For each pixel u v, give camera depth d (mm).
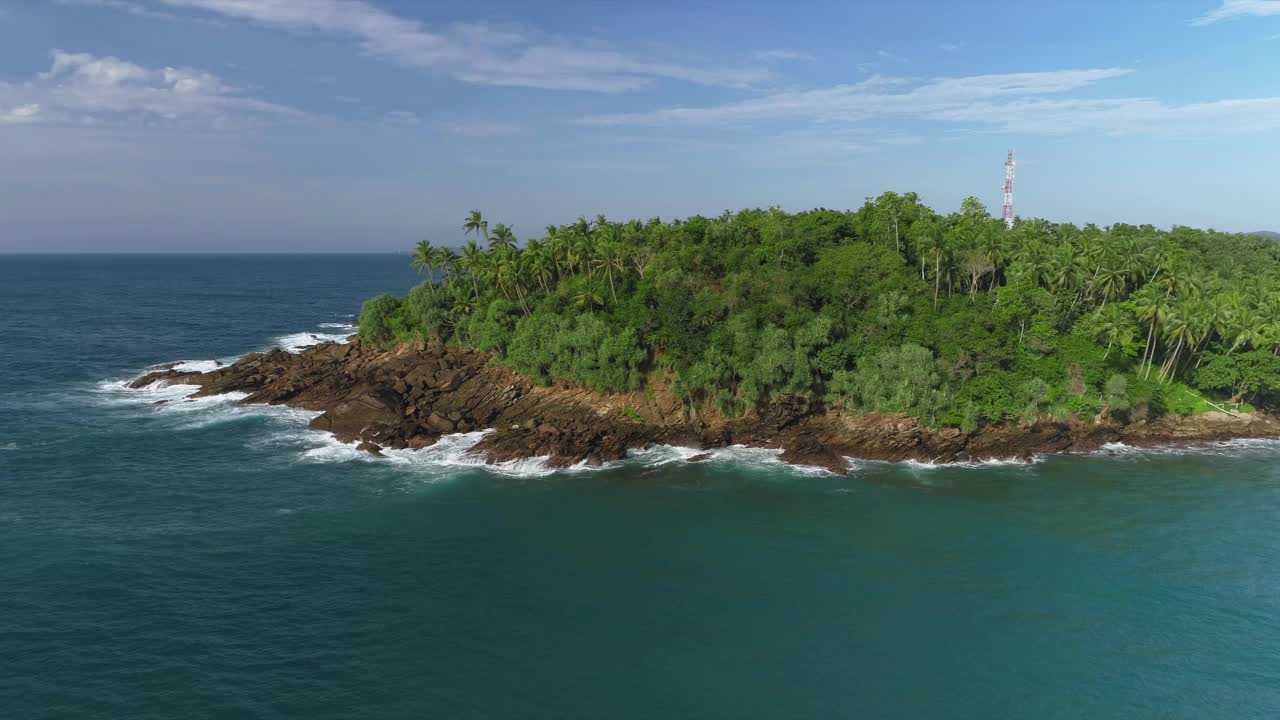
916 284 111688
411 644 54156
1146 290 105562
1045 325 105312
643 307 114188
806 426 103000
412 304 138750
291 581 62719
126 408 115625
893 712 47594
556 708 47688
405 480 87312
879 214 135125
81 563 64750
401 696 48594
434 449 97938
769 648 54156
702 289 118438
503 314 125562
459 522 75375
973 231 127062
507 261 128500
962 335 102062
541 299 129500
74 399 120250
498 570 65250
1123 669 52062
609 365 107938
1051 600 60812
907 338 103688
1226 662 52844
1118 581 63875
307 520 75250
